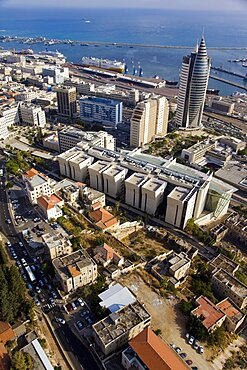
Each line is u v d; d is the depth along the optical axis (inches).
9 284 7775.6
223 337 7662.4
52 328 7687.0
